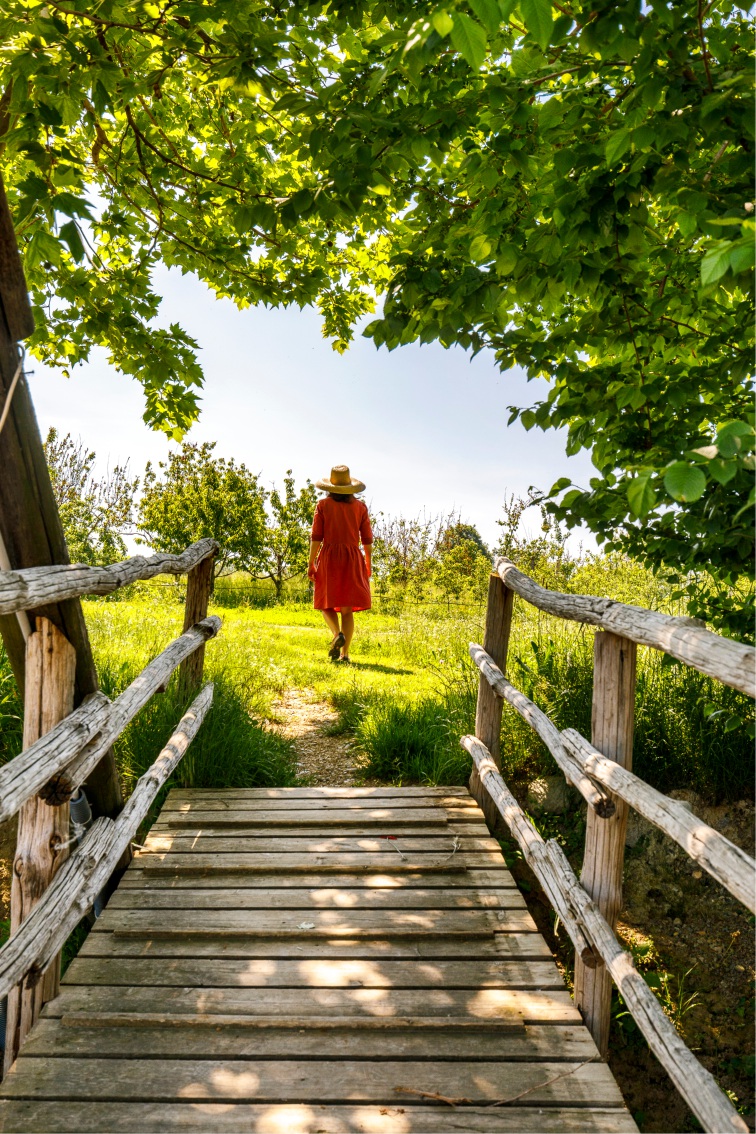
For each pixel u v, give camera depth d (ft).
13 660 9.75
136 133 13.17
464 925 9.93
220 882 11.08
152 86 11.68
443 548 59.06
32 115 9.06
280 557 55.01
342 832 12.64
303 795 14.17
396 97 10.03
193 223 16.16
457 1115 6.90
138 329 16.49
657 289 9.86
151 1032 7.98
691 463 5.57
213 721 15.49
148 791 10.59
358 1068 7.49
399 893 10.77
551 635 18.54
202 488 52.37
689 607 10.69
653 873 12.64
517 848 13.26
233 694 17.35
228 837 12.43
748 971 11.10
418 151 9.02
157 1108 6.98
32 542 8.57
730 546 8.22
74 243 8.53
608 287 9.51
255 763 15.48
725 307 9.67
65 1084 7.24
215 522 51.24
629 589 22.45
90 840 8.75
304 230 16.47
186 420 19.48
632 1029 10.61
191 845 12.11
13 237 8.20
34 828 8.25
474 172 9.34
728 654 5.37
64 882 7.94
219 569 54.44
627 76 8.08
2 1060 8.48
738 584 13.46
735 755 12.76
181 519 51.49
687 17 7.36
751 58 7.64
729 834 12.44
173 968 9.09
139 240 18.13
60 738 7.49
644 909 12.26
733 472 5.39
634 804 7.02
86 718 8.21
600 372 9.63
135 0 9.55
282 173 16.46
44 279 15.53
